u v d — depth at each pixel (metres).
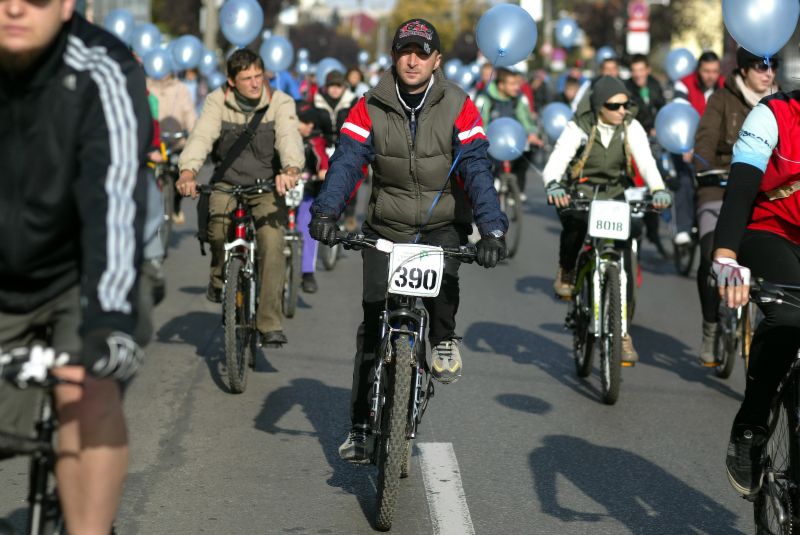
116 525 10.70
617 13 123.12
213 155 16.73
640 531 10.93
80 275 6.92
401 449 10.45
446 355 11.73
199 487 11.84
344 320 21.14
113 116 6.46
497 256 10.62
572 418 15.00
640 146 17.06
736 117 17.56
